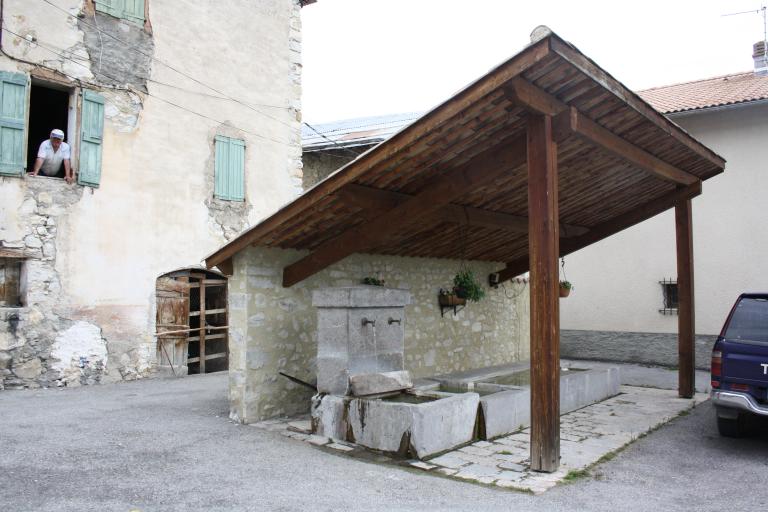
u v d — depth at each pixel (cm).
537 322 471
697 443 594
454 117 465
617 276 1253
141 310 976
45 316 859
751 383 553
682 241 841
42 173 908
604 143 536
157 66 1020
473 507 395
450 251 882
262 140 1205
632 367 1178
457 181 543
